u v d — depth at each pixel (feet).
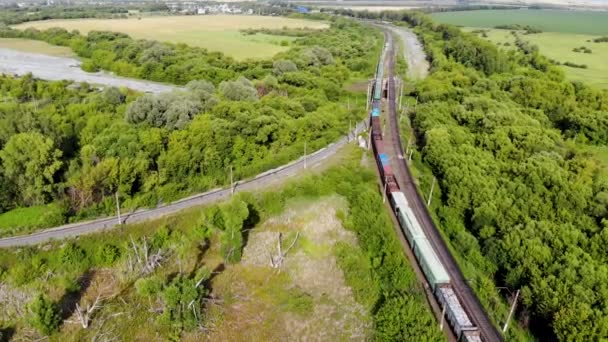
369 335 197.16
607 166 349.61
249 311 211.82
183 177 300.20
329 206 281.95
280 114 375.45
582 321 176.55
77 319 200.54
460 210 280.92
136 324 200.03
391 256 229.66
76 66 650.84
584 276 200.54
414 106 486.38
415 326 176.45
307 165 324.60
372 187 306.76
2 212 261.24
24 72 593.42
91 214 256.73
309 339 198.39
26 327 196.85
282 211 276.21
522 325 200.44
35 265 221.46
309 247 252.21
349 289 223.51
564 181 280.72
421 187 311.27
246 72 549.54
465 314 186.09
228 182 297.12
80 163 296.30
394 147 367.66
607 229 229.25
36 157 263.70
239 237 239.09
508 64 630.33
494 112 404.16
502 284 226.58
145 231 247.91
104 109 391.86
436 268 211.61
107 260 230.68
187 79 558.56
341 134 386.93
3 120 310.45
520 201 268.00
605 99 466.70
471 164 314.14
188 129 325.01
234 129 331.36
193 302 199.21
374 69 629.92
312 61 590.14
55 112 373.20
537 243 226.99
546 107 459.73
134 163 277.44
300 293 222.69
